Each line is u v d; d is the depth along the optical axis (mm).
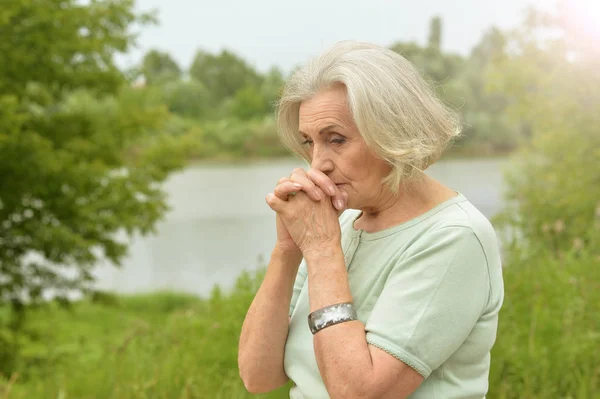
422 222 1411
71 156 9641
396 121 1335
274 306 1576
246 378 1620
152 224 10625
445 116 1415
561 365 2996
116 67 10320
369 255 1469
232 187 50531
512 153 12500
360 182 1417
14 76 9625
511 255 3994
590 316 3256
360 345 1328
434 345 1308
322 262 1410
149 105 11586
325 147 1433
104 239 10461
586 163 10594
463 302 1326
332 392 1333
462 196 1452
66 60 9984
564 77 10656
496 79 11438
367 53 1386
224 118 86875
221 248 26703
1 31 9297
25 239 9898
